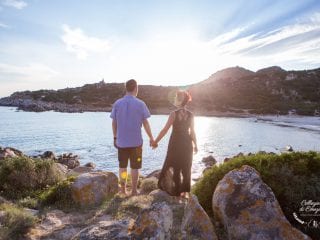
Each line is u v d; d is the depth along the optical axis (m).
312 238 5.46
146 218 4.67
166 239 4.74
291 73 152.50
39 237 5.24
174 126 7.30
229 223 5.30
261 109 109.31
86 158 30.44
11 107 164.88
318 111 104.00
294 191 5.82
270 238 5.00
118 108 7.52
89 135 50.75
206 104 118.81
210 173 6.75
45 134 51.88
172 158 7.31
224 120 83.38
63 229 5.56
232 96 129.62
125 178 7.84
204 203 6.54
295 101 122.62
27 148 37.31
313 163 6.25
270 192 5.42
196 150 7.51
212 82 158.75
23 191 8.04
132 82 7.55
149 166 26.16
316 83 140.25
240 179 5.65
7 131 55.97
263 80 147.50
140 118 7.55
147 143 41.09
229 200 5.49
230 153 33.19
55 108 136.50
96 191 7.31
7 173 8.45
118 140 7.62
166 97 138.88
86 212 6.64
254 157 6.61
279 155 6.60
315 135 48.91
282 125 68.19
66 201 7.07
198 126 65.31
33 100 181.00
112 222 4.97
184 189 7.32
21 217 5.53
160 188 7.55
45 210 6.60
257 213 5.22
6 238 4.98
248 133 52.06
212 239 5.08
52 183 8.70
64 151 34.97
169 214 5.00
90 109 135.38
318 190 5.73
